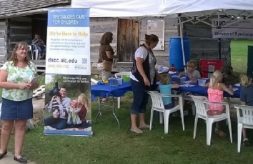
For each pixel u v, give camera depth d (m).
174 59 11.70
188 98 7.90
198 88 7.93
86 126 7.58
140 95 7.75
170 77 8.80
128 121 8.66
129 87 8.25
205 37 15.39
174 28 14.55
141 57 7.61
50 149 6.83
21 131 6.27
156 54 14.91
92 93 7.88
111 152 6.68
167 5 6.38
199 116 7.29
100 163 6.18
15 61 6.00
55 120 7.63
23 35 20.09
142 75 7.63
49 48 7.54
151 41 7.75
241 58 24.34
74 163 6.18
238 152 6.68
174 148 6.89
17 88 5.93
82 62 7.48
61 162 6.22
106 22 16.33
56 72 7.57
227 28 11.40
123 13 6.91
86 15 7.33
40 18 20.69
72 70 7.51
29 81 5.97
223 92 7.16
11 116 6.06
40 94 11.44
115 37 16.08
